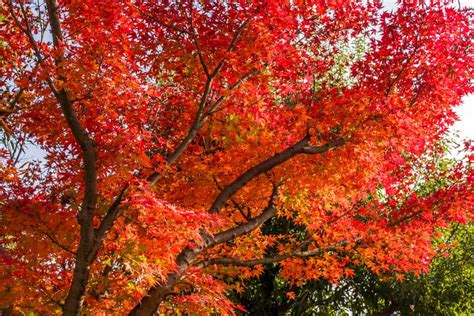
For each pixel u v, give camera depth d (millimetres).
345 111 8898
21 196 7812
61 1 6738
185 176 9922
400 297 16906
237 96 7996
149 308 7879
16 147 9539
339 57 12797
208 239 8508
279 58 7902
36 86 6848
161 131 9500
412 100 9336
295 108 8867
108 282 7957
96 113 6969
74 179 7914
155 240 7020
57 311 7844
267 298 17031
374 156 9156
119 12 6520
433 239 16906
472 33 8898
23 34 8203
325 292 17531
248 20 7539
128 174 6719
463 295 17703
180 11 8117
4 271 7090
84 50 6543
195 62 8086
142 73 8484
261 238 11617
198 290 8477
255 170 8891
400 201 14062
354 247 10938
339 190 10328
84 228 6750
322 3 8086
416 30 8828
